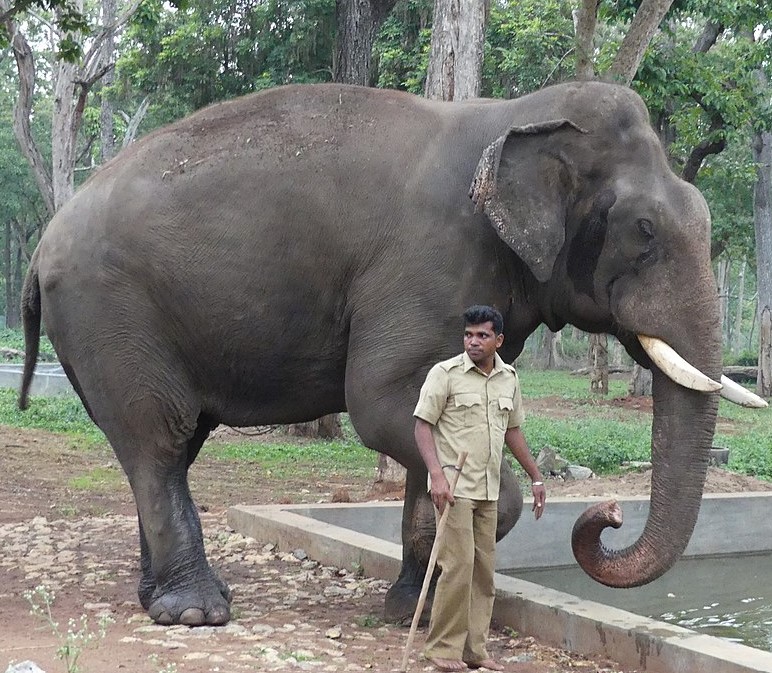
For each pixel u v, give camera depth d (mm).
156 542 6160
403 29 22719
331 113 6137
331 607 6742
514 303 6062
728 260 49844
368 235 5895
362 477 14000
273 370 6203
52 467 13797
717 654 5062
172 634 5754
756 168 29453
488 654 5730
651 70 18719
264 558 8289
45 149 52500
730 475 13086
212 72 24047
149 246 6004
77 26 14438
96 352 6102
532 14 23000
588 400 28875
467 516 5242
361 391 5883
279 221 5945
